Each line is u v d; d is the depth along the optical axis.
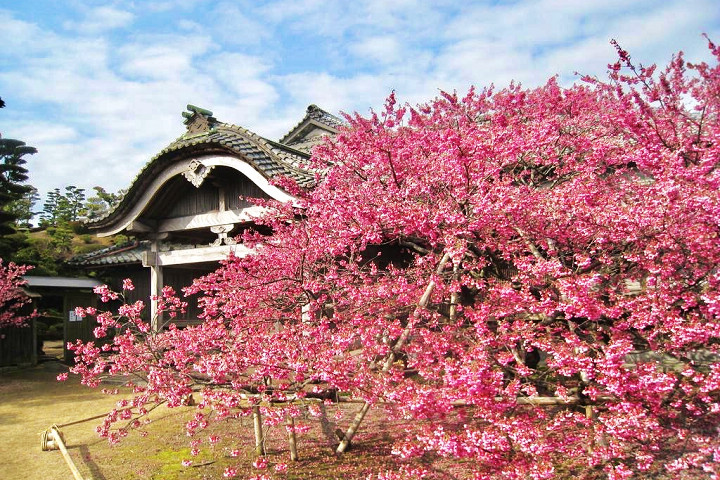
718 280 4.72
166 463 6.74
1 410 9.98
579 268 5.23
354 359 5.35
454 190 5.79
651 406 4.81
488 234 6.05
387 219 5.68
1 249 17.77
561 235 5.88
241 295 7.40
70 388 11.83
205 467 6.54
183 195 12.93
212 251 12.24
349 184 7.53
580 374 5.58
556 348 4.68
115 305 16.67
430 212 5.58
